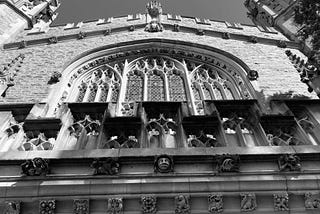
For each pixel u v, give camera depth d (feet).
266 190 18.74
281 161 20.06
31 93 35.78
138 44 48.60
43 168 19.61
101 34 52.54
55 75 38.70
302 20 35.35
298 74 41.29
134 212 18.30
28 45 49.85
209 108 28.02
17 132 25.90
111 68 45.14
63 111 26.86
